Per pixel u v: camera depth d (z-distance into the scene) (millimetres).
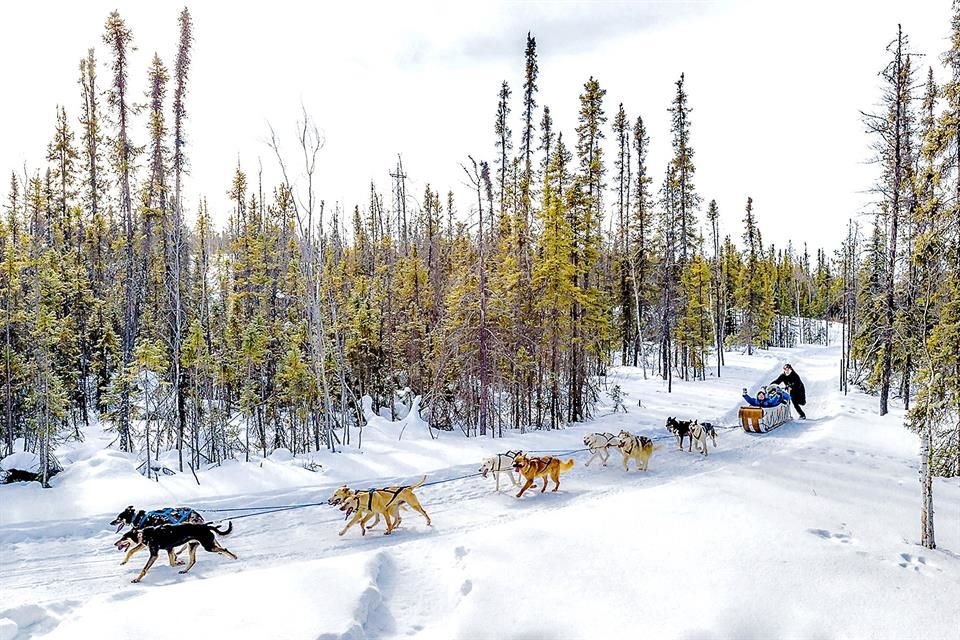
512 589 7504
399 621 7129
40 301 19922
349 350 29375
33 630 6738
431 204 44250
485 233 24625
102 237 36000
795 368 45625
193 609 6938
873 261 25297
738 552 8453
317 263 20828
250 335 25391
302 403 24453
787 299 78938
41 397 17688
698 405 27719
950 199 12227
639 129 40875
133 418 23500
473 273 24625
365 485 14500
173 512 9875
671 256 36719
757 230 66438
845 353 33781
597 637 6328
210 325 24953
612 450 18469
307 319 26172
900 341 20750
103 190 34812
